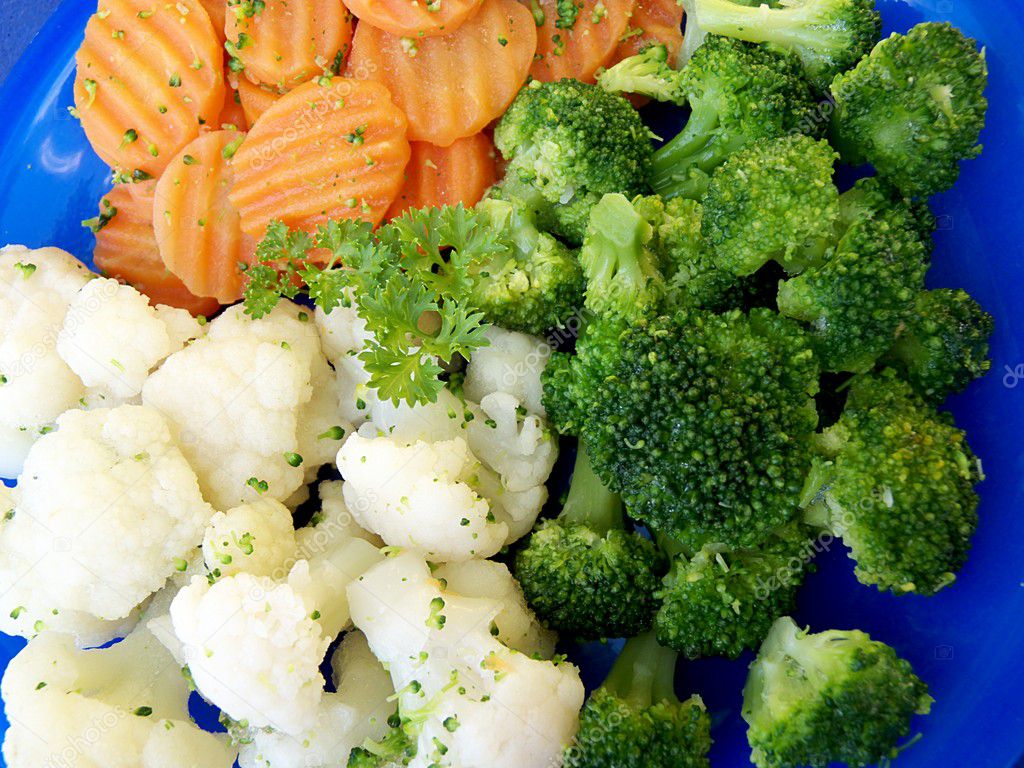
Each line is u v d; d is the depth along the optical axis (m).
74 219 0.27
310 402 0.25
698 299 0.23
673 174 0.25
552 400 0.23
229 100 0.25
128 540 0.23
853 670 0.21
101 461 0.23
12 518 0.23
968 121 0.21
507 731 0.21
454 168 0.25
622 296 0.23
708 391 0.21
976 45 0.22
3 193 0.27
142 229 0.26
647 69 0.25
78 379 0.25
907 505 0.21
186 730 0.23
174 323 0.25
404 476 0.23
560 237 0.25
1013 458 0.22
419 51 0.24
